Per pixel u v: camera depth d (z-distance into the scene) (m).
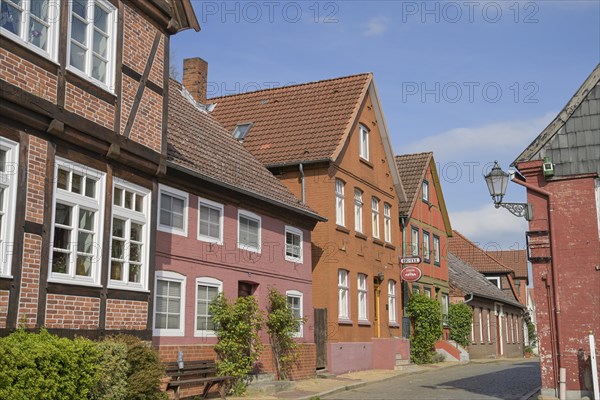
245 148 23.17
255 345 17.41
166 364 14.31
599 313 15.05
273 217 19.92
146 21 13.80
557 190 15.79
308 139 24.03
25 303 10.27
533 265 15.84
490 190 15.69
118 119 12.58
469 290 36.66
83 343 10.38
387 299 27.19
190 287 15.93
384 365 24.80
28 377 9.12
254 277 18.62
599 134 15.65
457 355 31.64
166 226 15.32
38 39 10.92
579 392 14.89
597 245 15.30
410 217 30.70
